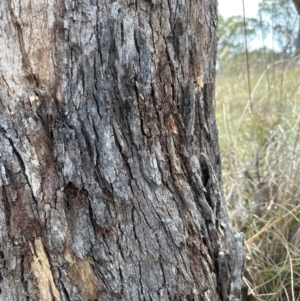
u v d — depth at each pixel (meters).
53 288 0.64
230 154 1.54
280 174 1.26
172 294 0.69
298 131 1.26
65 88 0.61
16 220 0.61
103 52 0.62
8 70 0.59
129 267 0.66
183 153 0.70
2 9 0.58
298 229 1.05
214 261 0.75
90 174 0.62
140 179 0.66
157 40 0.65
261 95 1.69
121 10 0.62
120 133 0.64
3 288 0.62
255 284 0.99
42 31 0.59
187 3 0.68
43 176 0.61
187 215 0.70
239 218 1.25
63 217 0.62
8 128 0.59
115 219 0.64
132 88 0.63
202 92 0.74
